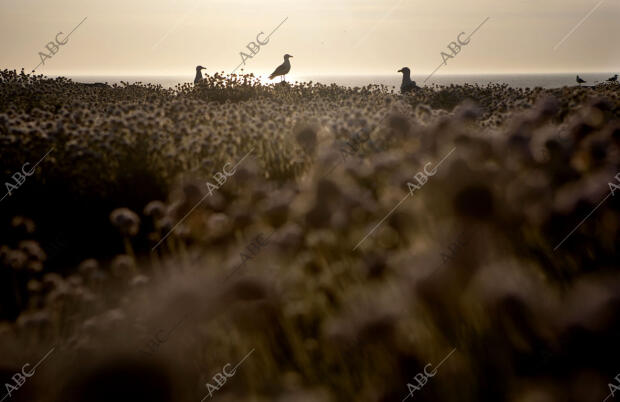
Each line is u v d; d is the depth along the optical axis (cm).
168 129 1077
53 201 813
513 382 271
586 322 221
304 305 407
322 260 443
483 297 267
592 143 512
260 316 379
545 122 664
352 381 339
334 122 1058
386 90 2130
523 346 266
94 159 871
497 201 344
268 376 367
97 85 2512
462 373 296
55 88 2031
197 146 939
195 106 1387
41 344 352
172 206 578
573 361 222
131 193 829
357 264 413
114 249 672
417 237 397
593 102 621
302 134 881
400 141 755
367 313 293
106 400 196
